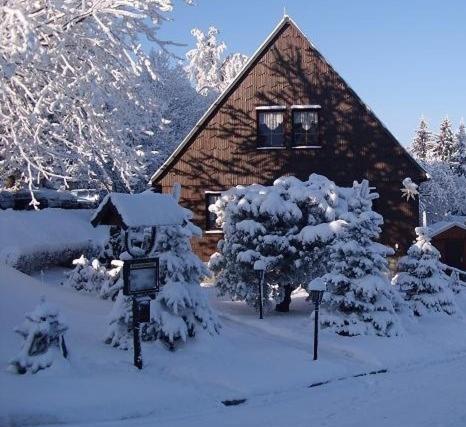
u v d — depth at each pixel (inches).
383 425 307.1
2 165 754.2
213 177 945.5
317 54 938.1
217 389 364.5
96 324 472.1
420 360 487.2
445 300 649.6
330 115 934.4
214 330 439.8
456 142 2706.7
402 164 920.3
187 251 433.7
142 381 350.9
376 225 557.3
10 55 559.2
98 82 673.6
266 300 601.3
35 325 342.0
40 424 287.9
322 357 458.0
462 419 319.3
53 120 763.4
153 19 681.6
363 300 532.4
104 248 624.7
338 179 932.0
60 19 644.1
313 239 571.2
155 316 414.6
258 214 589.9
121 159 733.9
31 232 691.4
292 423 309.3
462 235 1055.0
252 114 945.5
